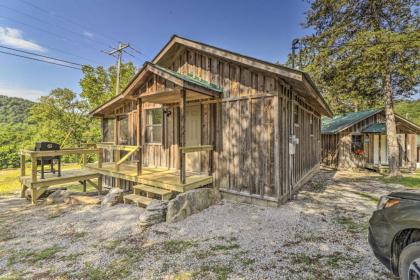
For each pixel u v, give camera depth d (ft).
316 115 35.29
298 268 8.59
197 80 18.98
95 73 55.67
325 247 10.25
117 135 28.58
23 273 8.75
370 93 34.50
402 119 38.68
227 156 18.70
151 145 24.57
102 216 15.25
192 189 17.15
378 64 26.20
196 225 13.20
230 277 8.13
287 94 18.26
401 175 30.73
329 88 35.29
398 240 6.96
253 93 17.16
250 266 8.81
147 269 8.78
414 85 30.99
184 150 16.57
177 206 14.21
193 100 20.58
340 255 9.51
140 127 19.54
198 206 15.65
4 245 11.23
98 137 57.98
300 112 23.61
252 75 17.24
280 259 9.28
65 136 54.54
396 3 27.02
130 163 26.61
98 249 10.58
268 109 16.44
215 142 19.42
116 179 25.12
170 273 8.48
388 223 6.99
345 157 40.06
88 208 17.20
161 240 11.35
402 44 24.48
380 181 27.66
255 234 11.82
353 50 27.22
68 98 55.47
